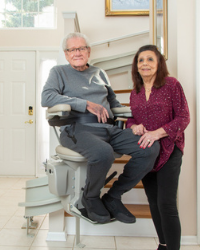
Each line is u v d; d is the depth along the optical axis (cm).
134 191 201
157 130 122
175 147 130
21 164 370
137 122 140
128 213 116
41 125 371
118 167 214
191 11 168
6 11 374
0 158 370
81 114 131
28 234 182
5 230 191
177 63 169
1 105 368
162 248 142
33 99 369
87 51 139
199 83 165
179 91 128
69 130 127
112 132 129
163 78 130
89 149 111
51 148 190
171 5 181
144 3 326
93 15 333
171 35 181
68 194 125
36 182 176
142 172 118
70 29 207
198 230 169
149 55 129
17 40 368
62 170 122
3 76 368
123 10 327
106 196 120
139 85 142
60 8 362
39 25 374
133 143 121
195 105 169
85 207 117
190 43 168
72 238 179
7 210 233
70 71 141
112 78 304
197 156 168
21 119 369
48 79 133
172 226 123
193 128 170
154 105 129
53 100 124
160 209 126
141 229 183
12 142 369
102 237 181
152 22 243
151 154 115
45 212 168
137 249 164
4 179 353
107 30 331
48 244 169
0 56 368
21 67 369
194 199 171
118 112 147
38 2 373
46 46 367
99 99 139
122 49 321
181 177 170
